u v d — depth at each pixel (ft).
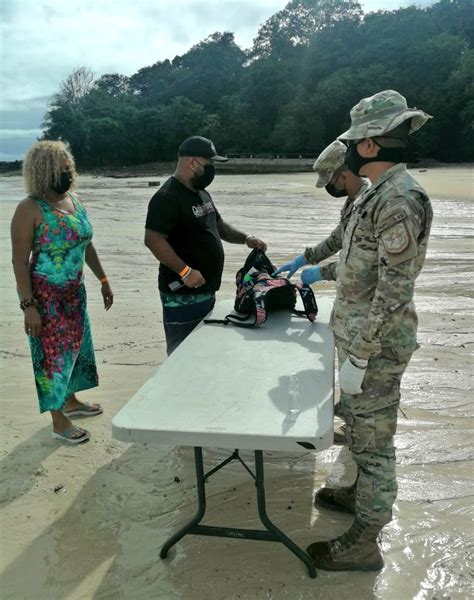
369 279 7.95
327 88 237.45
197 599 7.97
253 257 13.37
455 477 10.80
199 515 8.59
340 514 9.89
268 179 125.70
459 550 8.85
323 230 42.09
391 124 7.25
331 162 10.33
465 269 27.96
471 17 276.41
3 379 15.87
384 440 8.09
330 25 295.07
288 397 8.04
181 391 8.32
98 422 13.24
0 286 26.76
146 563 8.73
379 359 7.80
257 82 274.98
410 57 236.02
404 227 7.07
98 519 9.81
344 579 8.29
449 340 17.99
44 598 8.09
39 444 12.35
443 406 13.56
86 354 13.07
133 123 310.86
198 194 12.17
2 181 183.42
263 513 8.36
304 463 11.55
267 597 7.97
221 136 279.08
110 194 93.91
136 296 24.27
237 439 7.02
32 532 9.50
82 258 12.25
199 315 12.59
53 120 317.01
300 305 12.96
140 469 11.38
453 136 208.23
